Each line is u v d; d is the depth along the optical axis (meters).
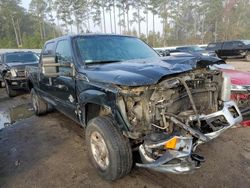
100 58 3.93
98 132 3.17
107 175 3.19
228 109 3.21
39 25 59.03
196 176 3.31
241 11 54.75
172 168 2.61
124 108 2.83
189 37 58.38
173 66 2.93
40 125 5.70
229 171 3.40
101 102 3.08
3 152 4.35
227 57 20.16
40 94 5.93
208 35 58.50
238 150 3.99
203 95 3.21
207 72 3.22
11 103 8.48
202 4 56.12
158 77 2.68
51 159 3.98
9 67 9.24
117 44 4.30
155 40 54.84
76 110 3.89
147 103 2.80
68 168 3.68
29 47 49.25
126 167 3.07
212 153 3.90
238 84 4.77
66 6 53.22
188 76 3.03
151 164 2.70
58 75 4.09
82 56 3.86
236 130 4.79
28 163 3.89
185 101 3.00
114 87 2.89
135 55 4.22
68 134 5.02
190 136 2.68
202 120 2.92
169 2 54.53
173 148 2.60
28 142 4.73
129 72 2.97
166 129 2.80
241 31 53.94
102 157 3.24
